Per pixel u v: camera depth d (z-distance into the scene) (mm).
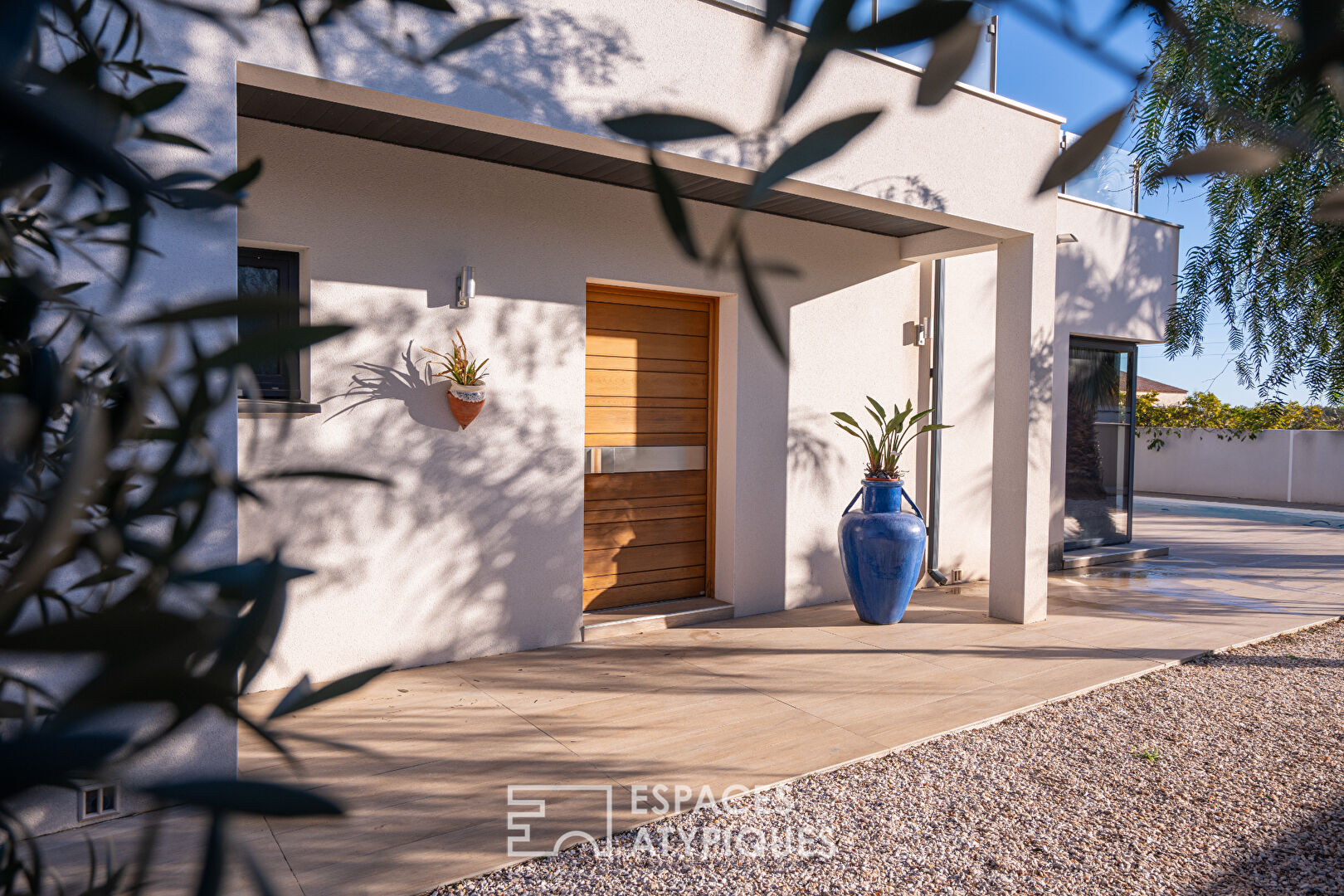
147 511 281
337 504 4184
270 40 2854
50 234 357
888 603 5562
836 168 4516
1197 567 8383
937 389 6645
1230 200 4227
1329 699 4324
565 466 4938
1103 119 266
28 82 217
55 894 328
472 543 4621
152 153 2590
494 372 4656
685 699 4102
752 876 2553
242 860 206
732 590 5766
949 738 3711
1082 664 4820
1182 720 3977
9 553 280
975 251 6031
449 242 4484
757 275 249
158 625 217
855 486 6344
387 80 3104
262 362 272
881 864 2635
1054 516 7973
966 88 5105
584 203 4922
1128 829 2891
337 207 4160
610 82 3633
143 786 209
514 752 3438
